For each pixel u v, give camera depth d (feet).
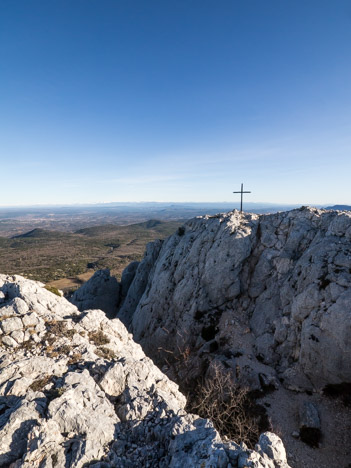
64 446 37.04
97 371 53.52
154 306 152.97
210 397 82.99
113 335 73.10
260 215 153.48
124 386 51.49
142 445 40.81
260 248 134.21
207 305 128.57
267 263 127.44
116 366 53.26
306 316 93.66
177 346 126.31
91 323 72.38
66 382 47.80
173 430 40.63
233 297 127.24
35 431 36.94
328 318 84.12
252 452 35.29
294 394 84.89
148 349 138.72
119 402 48.49
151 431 42.63
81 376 49.90
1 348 58.08
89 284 208.13
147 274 198.18
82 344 62.64
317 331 85.87
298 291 103.40
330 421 73.92
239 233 137.08
